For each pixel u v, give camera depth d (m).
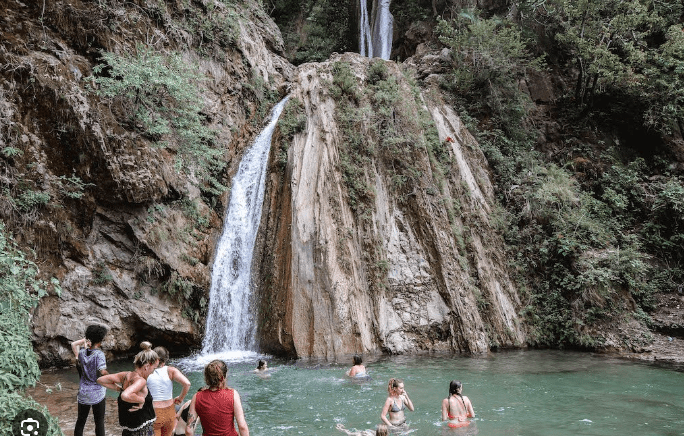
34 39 13.91
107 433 7.73
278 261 15.55
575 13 21.61
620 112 22.42
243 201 18.11
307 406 9.27
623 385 11.05
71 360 12.90
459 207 18.06
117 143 14.23
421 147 18.22
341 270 15.36
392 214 17.05
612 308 16.27
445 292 16.03
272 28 27.23
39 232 12.87
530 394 10.21
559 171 19.89
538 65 23.12
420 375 11.97
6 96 13.00
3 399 6.04
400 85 20.02
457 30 24.56
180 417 7.04
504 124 21.89
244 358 14.20
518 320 16.88
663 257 18.73
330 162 17.03
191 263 15.62
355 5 32.94
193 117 17.16
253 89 21.53
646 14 20.83
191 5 19.55
